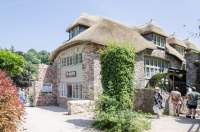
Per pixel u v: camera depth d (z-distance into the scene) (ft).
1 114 18.88
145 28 88.43
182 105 59.52
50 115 54.54
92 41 65.26
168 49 89.66
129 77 44.68
